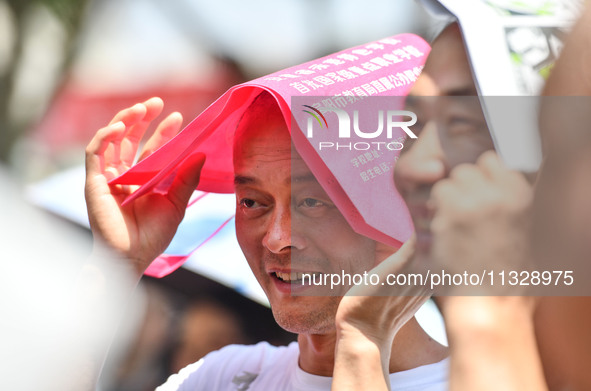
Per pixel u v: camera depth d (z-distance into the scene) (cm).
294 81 295
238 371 387
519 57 237
